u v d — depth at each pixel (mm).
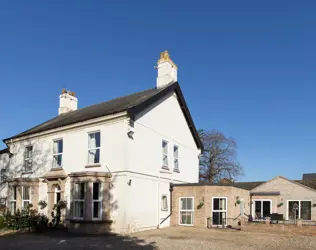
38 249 11195
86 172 16641
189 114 24219
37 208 20406
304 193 28875
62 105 27312
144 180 18078
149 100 18781
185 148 23953
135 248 11453
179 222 20203
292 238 14289
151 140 19203
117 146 17203
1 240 13641
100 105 24297
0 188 25672
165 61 22891
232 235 15266
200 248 11531
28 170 22531
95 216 16719
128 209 16438
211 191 19688
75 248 11406
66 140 19891
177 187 20641
